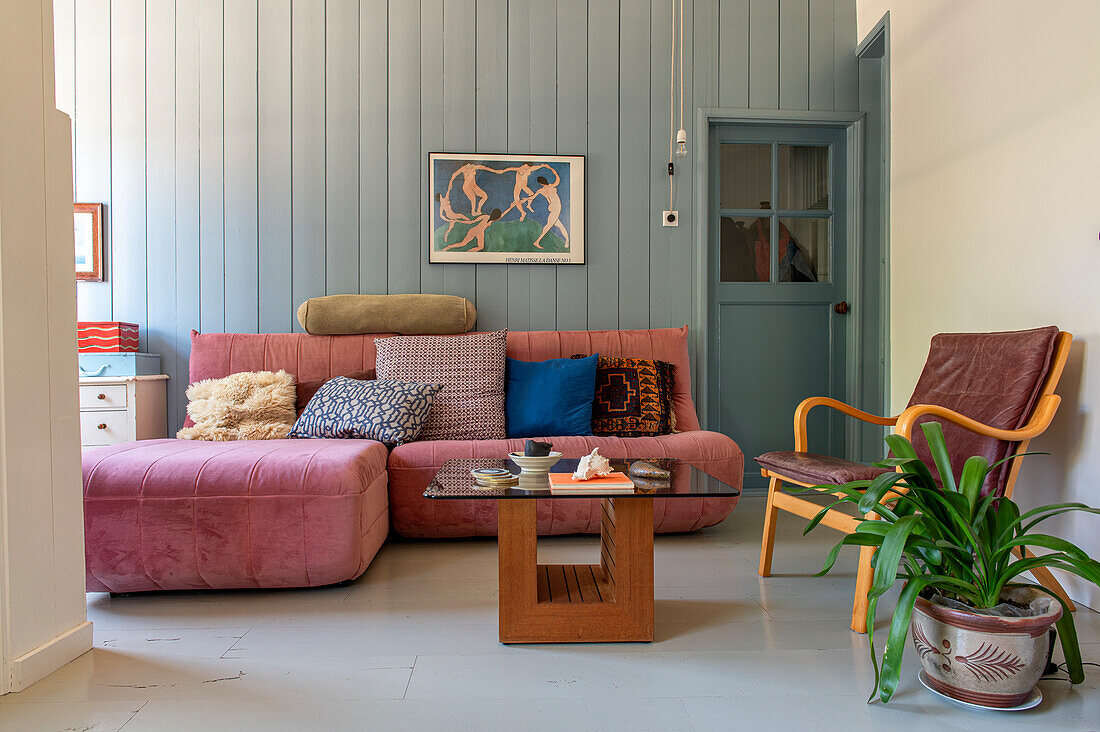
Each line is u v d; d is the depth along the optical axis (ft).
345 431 8.94
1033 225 7.50
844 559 8.10
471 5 11.41
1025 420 6.31
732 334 12.07
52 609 5.26
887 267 11.20
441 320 10.83
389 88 11.32
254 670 5.20
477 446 8.80
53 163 5.36
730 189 12.12
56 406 5.35
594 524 8.95
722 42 11.75
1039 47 7.38
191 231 11.16
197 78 11.13
